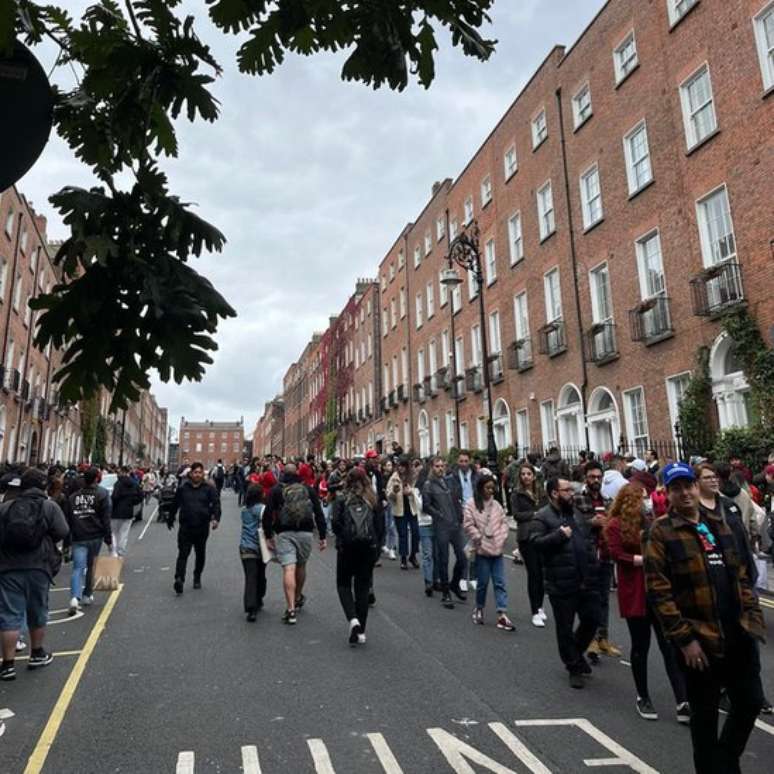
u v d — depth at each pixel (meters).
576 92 20.03
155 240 1.72
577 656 5.70
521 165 23.66
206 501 10.23
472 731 4.69
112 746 4.45
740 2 13.59
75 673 6.09
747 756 4.34
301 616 8.43
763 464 11.62
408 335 36.94
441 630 7.61
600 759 4.24
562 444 20.14
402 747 4.42
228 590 10.31
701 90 14.90
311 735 4.62
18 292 26.52
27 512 6.17
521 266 23.52
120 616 8.52
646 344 16.17
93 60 1.76
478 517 7.94
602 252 18.42
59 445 35.19
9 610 5.99
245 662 6.39
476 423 26.86
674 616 3.69
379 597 9.57
